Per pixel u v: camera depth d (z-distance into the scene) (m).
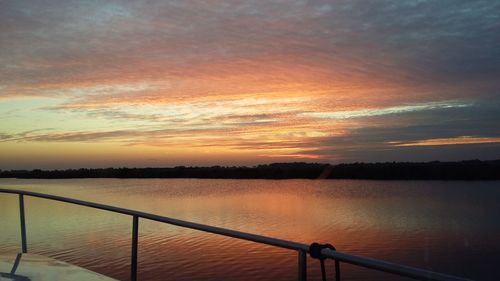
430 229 59.03
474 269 40.44
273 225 64.88
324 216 71.38
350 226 62.16
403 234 55.59
